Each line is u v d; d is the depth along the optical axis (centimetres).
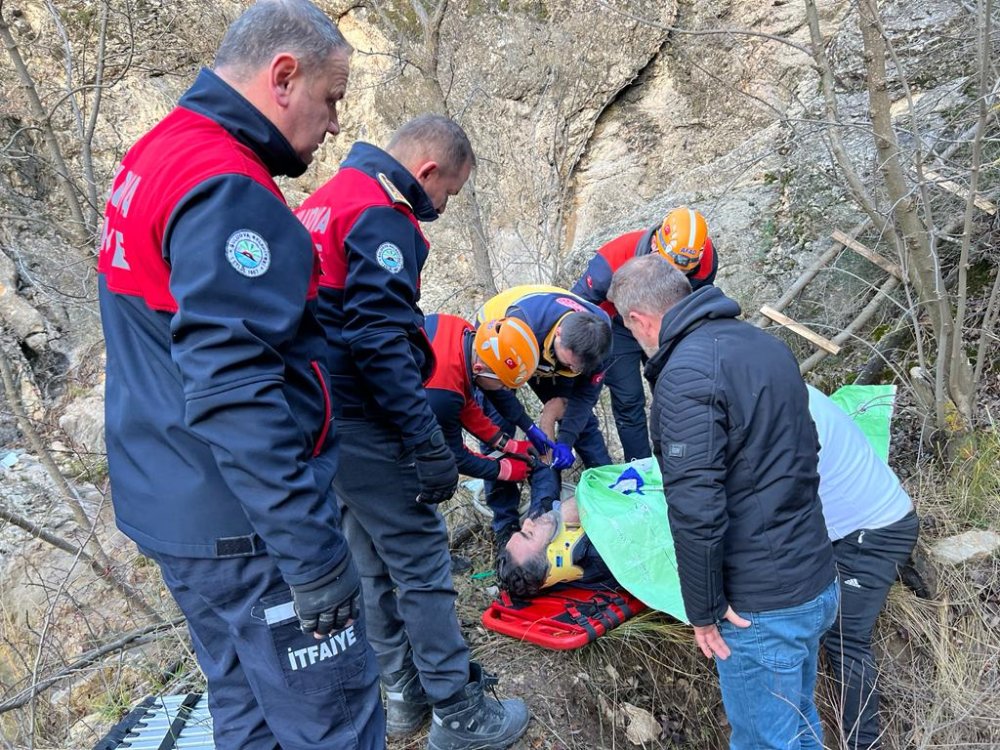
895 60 307
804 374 418
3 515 324
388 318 183
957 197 393
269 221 125
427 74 365
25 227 507
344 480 199
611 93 529
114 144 506
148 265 127
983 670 276
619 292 222
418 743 233
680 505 189
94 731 273
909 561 301
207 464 132
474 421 271
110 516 412
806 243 452
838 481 255
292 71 133
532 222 521
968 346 382
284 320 123
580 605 272
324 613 128
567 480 365
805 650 204
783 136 476
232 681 150
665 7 506
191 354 117
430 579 209
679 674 271
